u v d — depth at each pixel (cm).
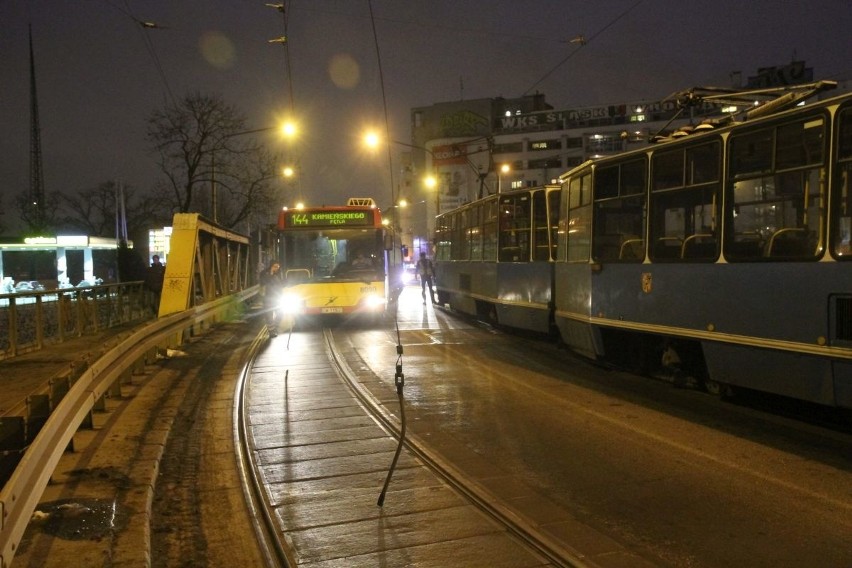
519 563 464
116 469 646
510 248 1670
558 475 645
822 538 495
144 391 1034
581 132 7744
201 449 748
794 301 724
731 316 809
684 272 887
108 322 1769
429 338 1667
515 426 828
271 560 476
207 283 2038
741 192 799
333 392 1044
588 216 1139
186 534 526
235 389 1059
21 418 541
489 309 1878
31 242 3388
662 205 941
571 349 1305
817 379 701
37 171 5625
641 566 452
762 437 765
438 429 820
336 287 1883
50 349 1382
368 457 714
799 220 720
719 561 460
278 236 1911
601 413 887
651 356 1063
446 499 588
